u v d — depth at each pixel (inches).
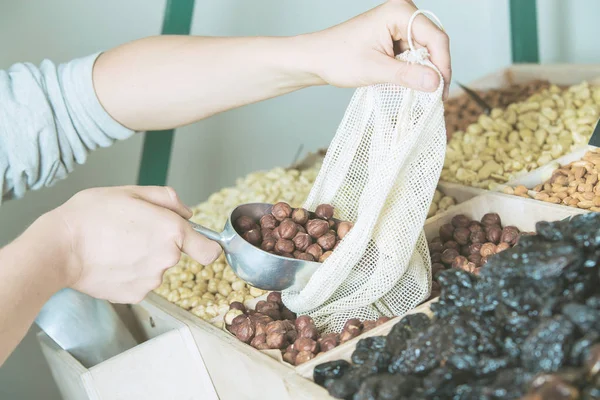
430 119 26.0
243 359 26.1
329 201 29.5
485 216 31.7
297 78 29.2
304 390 22.9
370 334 24.5
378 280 26.8
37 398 51.1
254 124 60.9
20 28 50.6
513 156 38.9
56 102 32.0
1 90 31.5
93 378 27.4
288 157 63.1
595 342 18.1
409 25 25.3
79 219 24.8
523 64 51.0
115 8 53.6
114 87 31.6
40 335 32.1
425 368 20.8
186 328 29.3
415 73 25.1
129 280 25.5
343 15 62.2
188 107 31.2
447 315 21.9
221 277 33.7
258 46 29.2
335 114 63.8
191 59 30.5
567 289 20.4
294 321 28.1
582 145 37.6
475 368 19.9
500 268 21.2
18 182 32.2
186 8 43.6
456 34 66.4
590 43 66.3
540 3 66.8
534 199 31.5
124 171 55.8
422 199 27.0
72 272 24.9
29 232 24.3
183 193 59.7
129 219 24.8
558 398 17.0
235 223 28.0
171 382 28.7
